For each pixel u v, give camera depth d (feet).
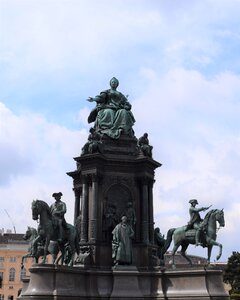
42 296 95.30
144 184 120.57
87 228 115.65
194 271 106.73
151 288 109.70
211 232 110.11
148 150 122.52
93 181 116.88
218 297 103.91
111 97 131.64
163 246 118.73
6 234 417.90
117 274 107.45
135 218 118.01
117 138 123.65
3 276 396.37
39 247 109.70
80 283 104.63
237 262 275.18
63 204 108.78
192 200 113.91
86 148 119.75
